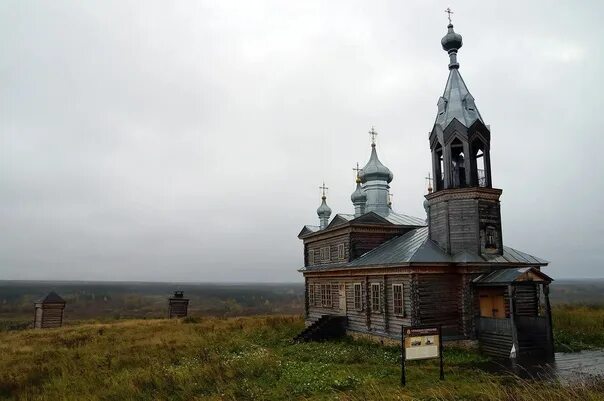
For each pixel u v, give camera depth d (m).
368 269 31.25
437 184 29.94
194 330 39.97
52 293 58.75
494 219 28.31
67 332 42.84
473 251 27.45
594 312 37.75
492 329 25.20
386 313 29.22
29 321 81.12
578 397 13.62
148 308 125.25
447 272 27.22
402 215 39.53
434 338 18.58
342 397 15.91
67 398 18.73
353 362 23.14
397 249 30.86
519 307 27.86
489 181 28.62
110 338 36.16
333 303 36.75
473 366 21.58
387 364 22.23
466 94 30.08
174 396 18.22
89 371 23.34
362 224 34.78
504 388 15.64
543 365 21.45
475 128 28.67
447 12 31.95
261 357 23.50
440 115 30.28
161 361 25.05
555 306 46.09
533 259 28.86
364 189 45.12
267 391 17.70
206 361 23.44
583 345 26.39
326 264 38.94
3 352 30.94
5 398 20.23
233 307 129.25
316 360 24.00
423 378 19.00
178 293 66.62
